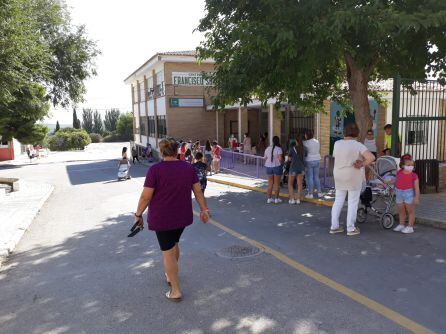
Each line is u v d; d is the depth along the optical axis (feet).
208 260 20.16
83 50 64.03
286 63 29.96
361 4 27.91
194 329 13.37
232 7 34.94
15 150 136.05
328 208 31.78
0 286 18.20
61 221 32.71
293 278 17.34
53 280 18.62
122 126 250.37
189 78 96.78
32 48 30.42
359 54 29.99
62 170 89.51
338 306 14.57
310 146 34.24
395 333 12.61
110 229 28.60
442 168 35.19
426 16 25.54
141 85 132.77
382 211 25.66
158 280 17.90
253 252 21.13
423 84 33.32
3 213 35.40
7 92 29.89
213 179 53.26
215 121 98.99
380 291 15.71
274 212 31.24
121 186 55.06
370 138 36.06
